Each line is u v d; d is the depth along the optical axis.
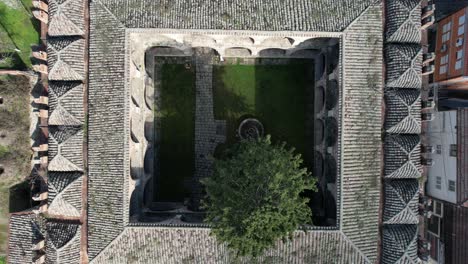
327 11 29.95
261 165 27.22
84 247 31.73
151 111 36.94
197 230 30.36
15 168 36.34
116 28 29.97
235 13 29.83
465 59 32.12
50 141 31.56
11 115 36.38
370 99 30.33
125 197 30.22
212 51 36.91
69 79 31.53
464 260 32.81
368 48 30.14
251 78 37.12
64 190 30.91
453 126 32.59
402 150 30.56
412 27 30.39
